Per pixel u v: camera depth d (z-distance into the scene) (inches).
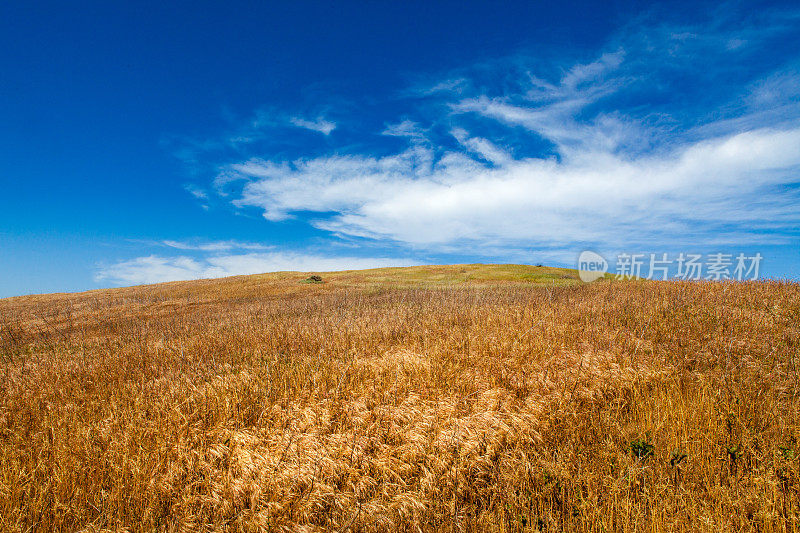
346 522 174.4
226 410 250.2
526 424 228.5
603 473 188.5
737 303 455.2
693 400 242.8
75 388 313.9
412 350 342.6
